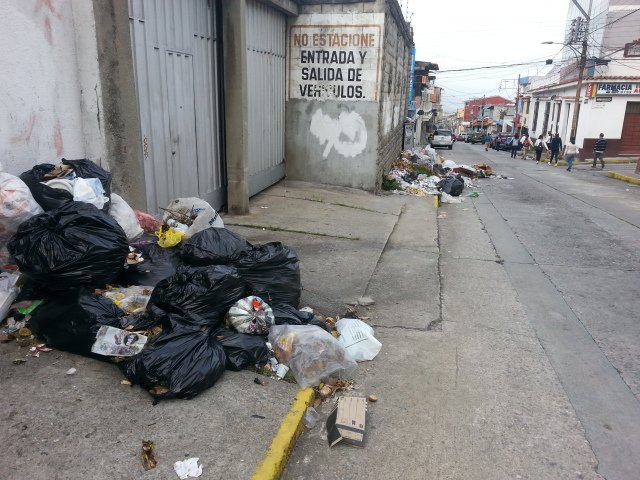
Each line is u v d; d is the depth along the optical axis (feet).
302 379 11.10
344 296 16.98
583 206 38.91
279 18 32.60
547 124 131.54
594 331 15.47
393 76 44.65
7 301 11.39
